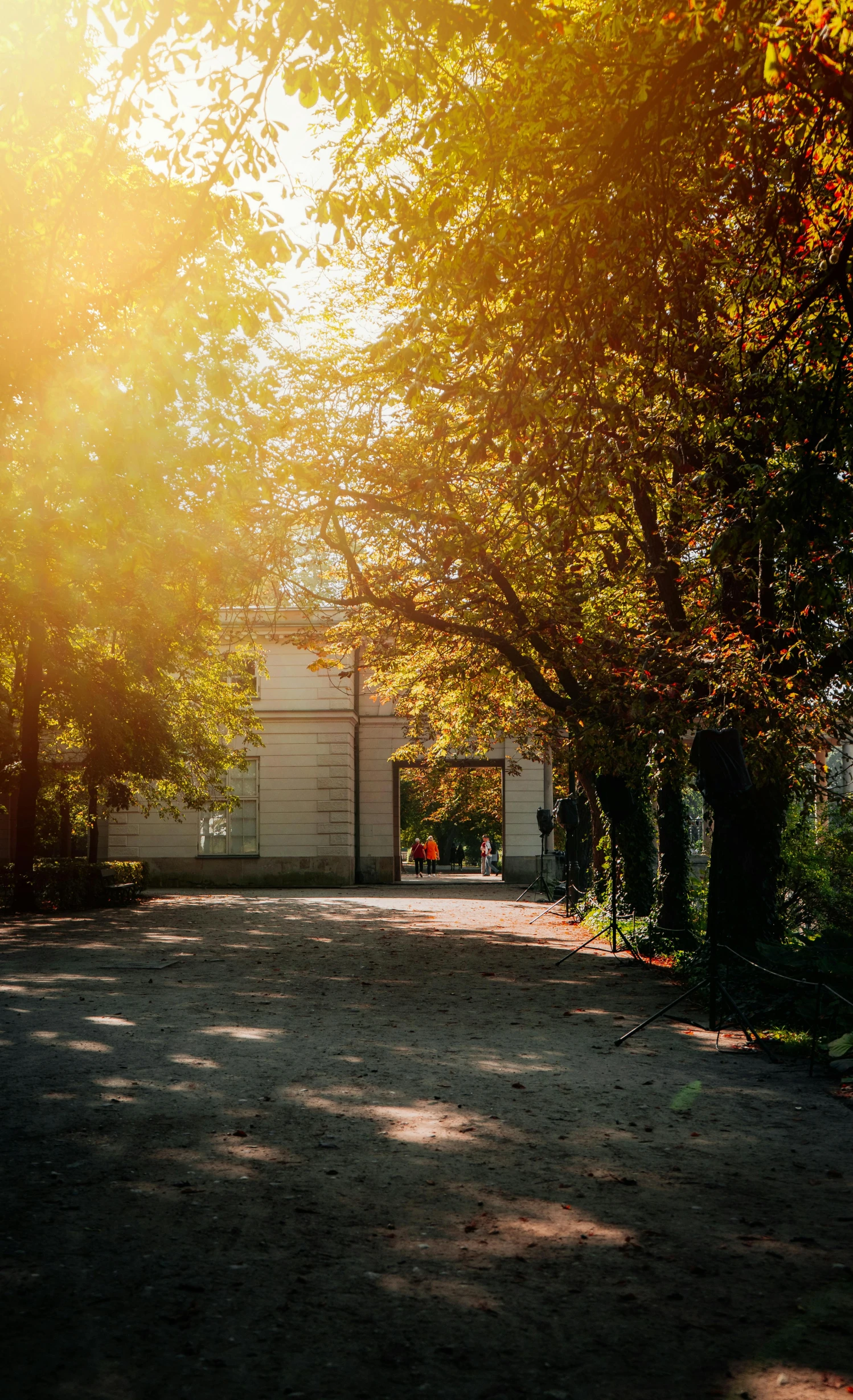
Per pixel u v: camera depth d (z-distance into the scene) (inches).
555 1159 216.1
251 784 1289.4
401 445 475.8
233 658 1053.2
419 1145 224.5
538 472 331.6
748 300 328.5
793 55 218.5
